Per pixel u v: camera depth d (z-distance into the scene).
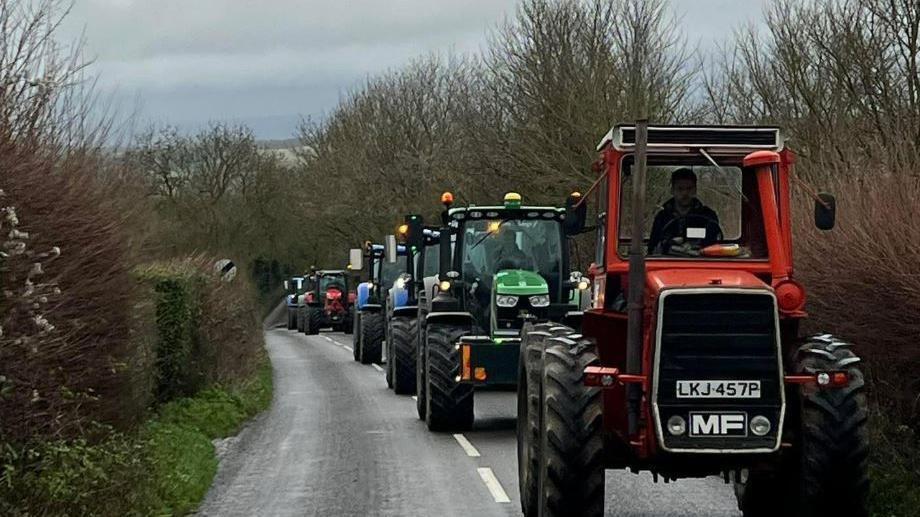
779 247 13.16
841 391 12.30
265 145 97.44
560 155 48.91
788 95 38.69
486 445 22.58
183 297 26.70
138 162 25.11
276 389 38.12
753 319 11.91
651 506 15.90
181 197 83.00
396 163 84.88
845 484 12.18
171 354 26.16
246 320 39.22
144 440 17.72
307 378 42.75
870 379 16.91
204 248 53.59
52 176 15.19
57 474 13.30
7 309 12.76
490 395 32.44
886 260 15.38
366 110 91.19
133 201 21.73
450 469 19.67
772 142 13.46
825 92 35.50
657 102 48.38
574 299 25.25
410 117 88.62
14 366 12.99
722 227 13.63
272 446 23.38
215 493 17.88
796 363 12.49
